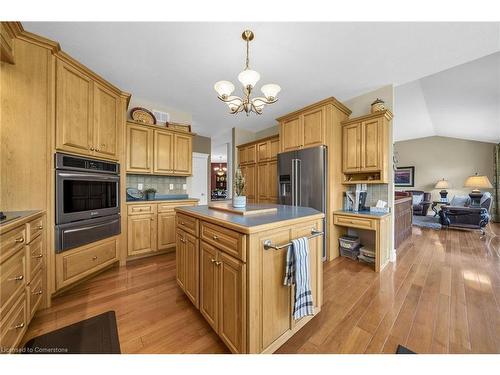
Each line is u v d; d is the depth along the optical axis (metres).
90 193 2.15
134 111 3.27
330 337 1.42
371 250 2.88
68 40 2.05
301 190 3.08
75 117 1.97
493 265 2.72
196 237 1.63
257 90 3.17
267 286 1.22
